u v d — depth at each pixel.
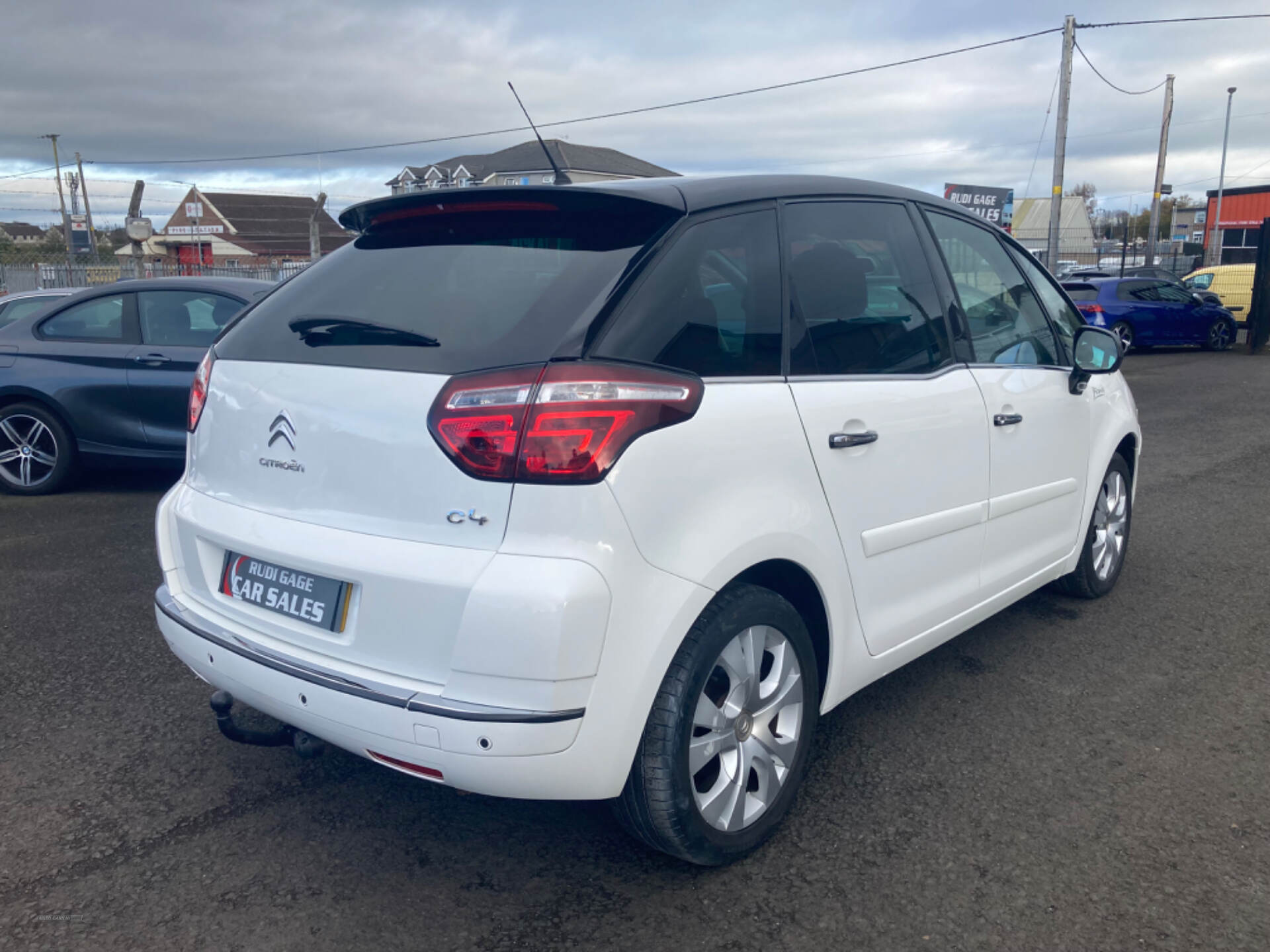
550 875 2.70
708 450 2.42
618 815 2.58
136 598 4.95
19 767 3.26
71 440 7.33
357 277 2.77
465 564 2.21
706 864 2.66
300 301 2.81
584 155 40.00
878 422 2.98
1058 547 4.26
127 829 2.91
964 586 3.54
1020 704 3.75
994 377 3.62
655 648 2.29
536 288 2.42
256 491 2.66
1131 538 6.10
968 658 4.21
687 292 2.51
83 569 5.45
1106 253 55.84
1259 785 3.15
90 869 2.71
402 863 2.75
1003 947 2.40
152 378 7.21
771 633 2.71
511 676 2.16
